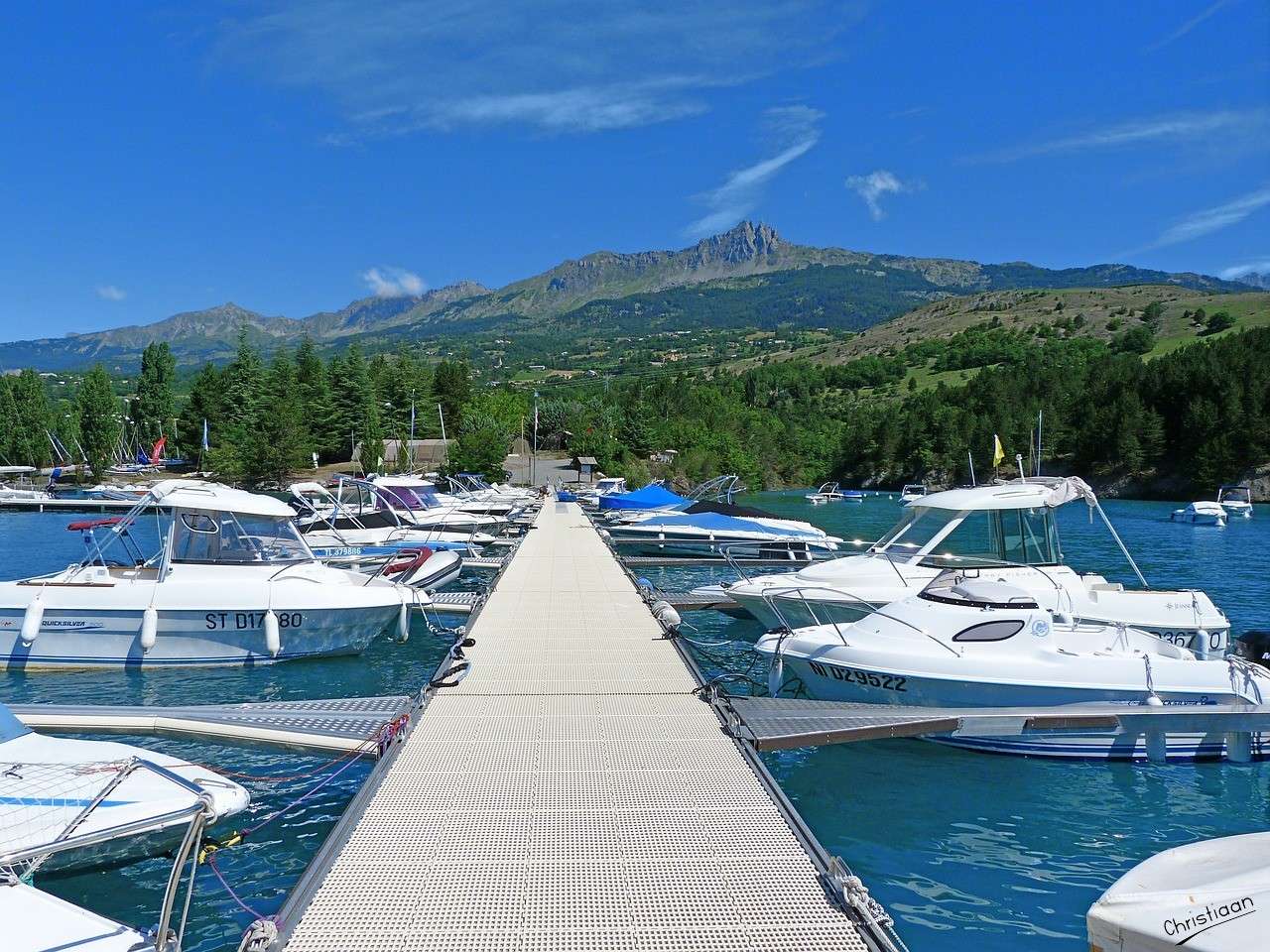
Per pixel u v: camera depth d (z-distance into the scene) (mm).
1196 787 8906
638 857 5594
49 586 12656
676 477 73688
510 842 5781
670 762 7312
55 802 6262
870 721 8828
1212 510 47438
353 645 13938
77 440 84938
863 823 8102
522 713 8680
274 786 8367
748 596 14031
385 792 6617
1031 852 7520
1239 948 4738
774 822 6133
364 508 25891
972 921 6383
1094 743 9461
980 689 9586
